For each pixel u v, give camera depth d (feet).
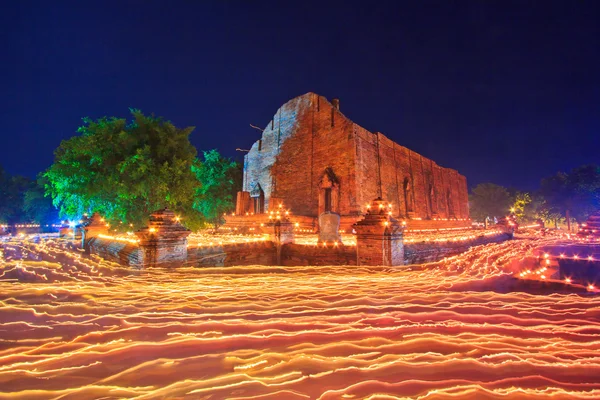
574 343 11.63
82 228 51.11
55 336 12.52
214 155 97.30
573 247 29.50
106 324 13.76
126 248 31.09
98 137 43.19
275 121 98.94
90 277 24.16
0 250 44.62
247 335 12.38
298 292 19.29
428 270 28.68
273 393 8.54
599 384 9.02
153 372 9.67
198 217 50.44
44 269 28.81
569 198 130.72
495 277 23.07
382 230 29.30
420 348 11.30
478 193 202.28
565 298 17.37
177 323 13.71
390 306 16.21
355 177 74.13
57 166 42.63
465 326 13.34
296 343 11.71
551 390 8.64
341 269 28.99
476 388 8.73
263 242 37.19
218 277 24.86
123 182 42.50
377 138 85.81
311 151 85.46
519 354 10.77
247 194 96.53
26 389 8.74
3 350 11.27
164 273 25.34
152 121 48.16
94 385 8.91
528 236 73.15
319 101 85.66
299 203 86.84
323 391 8.63
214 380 9.15
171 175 45.91
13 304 16.78
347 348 11.30
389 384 8.95
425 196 110.11
